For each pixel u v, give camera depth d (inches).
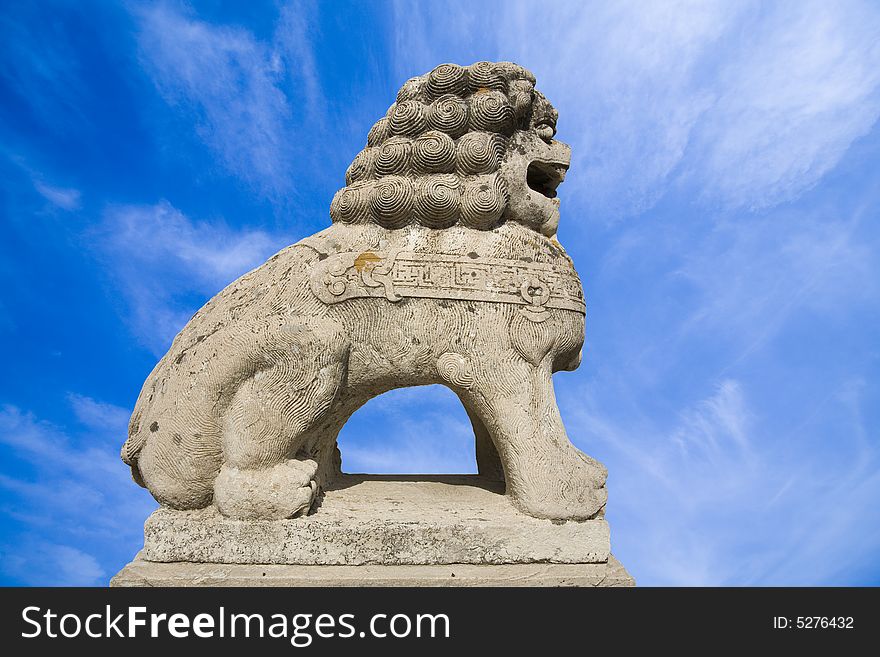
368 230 97.6
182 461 92.4
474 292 94.0
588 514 92.0
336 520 90.4
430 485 108.7
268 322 93.0
